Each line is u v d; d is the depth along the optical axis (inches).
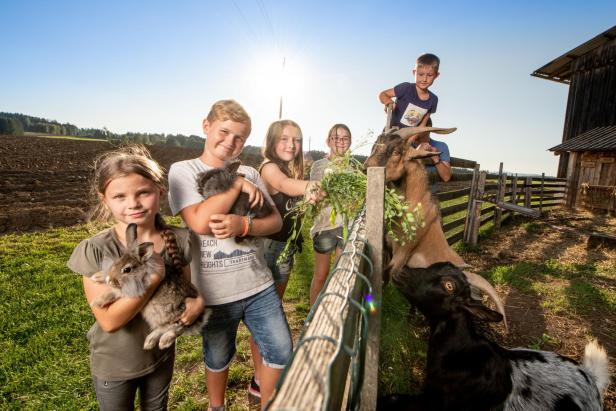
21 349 148.4
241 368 141.9
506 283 246.5
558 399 106.2
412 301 129.5
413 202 146.6
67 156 1331.2
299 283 231.5
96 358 75.2
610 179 641.0
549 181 669.9
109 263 71.9
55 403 121.4
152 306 73.9
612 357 161.9
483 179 344.8
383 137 149.9
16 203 497.0
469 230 350.0
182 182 90.4
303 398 33.0
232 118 90.9
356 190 97.8
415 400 111.0
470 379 104.0
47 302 193.0
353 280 60.3
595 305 213.5
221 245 92.6
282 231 130.1
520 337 177.5
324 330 44.2
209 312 85.4
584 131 775.7
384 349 146.0
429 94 200.1
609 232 439.2
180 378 136.0
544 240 388.5
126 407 78.7
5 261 257.1
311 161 201.9
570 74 860.6
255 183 104.2
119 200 72.9
